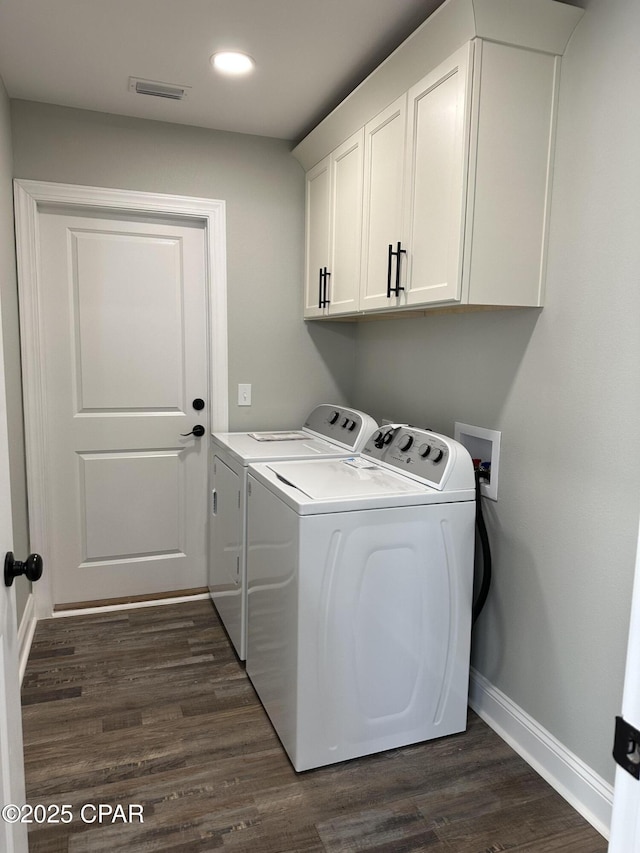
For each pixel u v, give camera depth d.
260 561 2.13
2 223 2.28
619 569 1.58
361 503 1.78
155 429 3.00
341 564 1.78
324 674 1.80
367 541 1.80
